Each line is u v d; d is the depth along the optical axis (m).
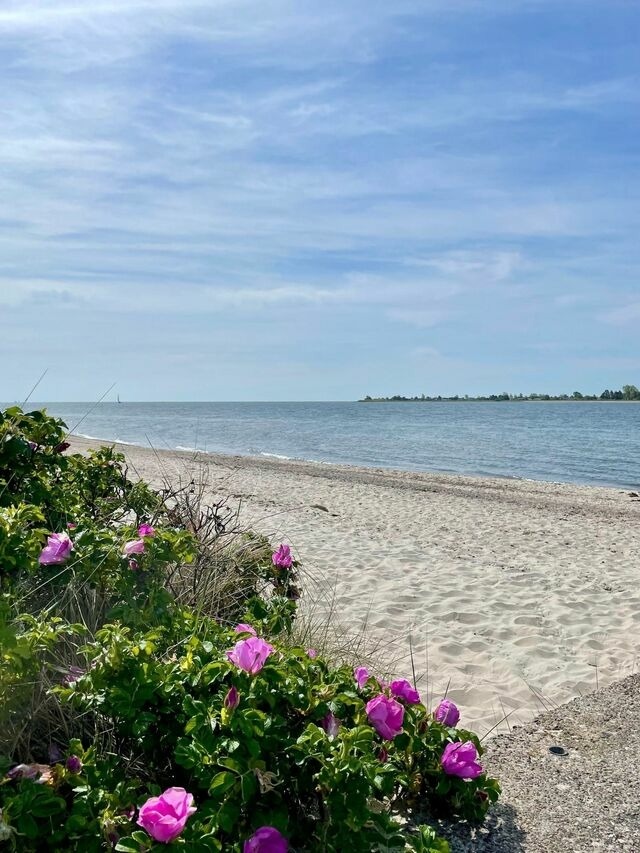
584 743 3.71
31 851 2.02
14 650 2.33
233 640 2.87
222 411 138.38
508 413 107.56
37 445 4.14
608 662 5.33
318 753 2.25
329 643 4.48
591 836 2.83
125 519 5.04
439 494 15.73
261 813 2.19
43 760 2.52
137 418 88.12
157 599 3.05
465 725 4.11
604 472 25.61
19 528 3.04
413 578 7.73
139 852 1.91
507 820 2.92
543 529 11.32
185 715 2.34
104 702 2.38
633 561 9.01
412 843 2.29
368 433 51.84
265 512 11.89
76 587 3.15
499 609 6.66
